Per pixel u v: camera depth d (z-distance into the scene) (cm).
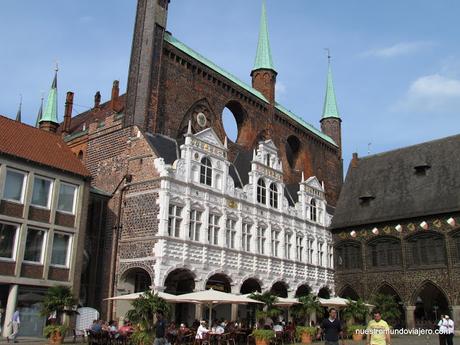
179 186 4228
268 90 6594
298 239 5681
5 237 3412
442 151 6156
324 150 7588
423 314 6106
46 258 3597
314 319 5222
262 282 4959
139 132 4488
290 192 5975
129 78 4847
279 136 6562
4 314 3338
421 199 5750
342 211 6366
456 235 5281
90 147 4959
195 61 5372
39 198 3647
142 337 2823
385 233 5803
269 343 3472
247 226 4931
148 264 3975
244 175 5228
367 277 5822
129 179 4394
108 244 4316
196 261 4234
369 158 6875
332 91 8312
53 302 3144
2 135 3644
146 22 4966
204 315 4672
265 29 7006
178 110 5078
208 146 4606
